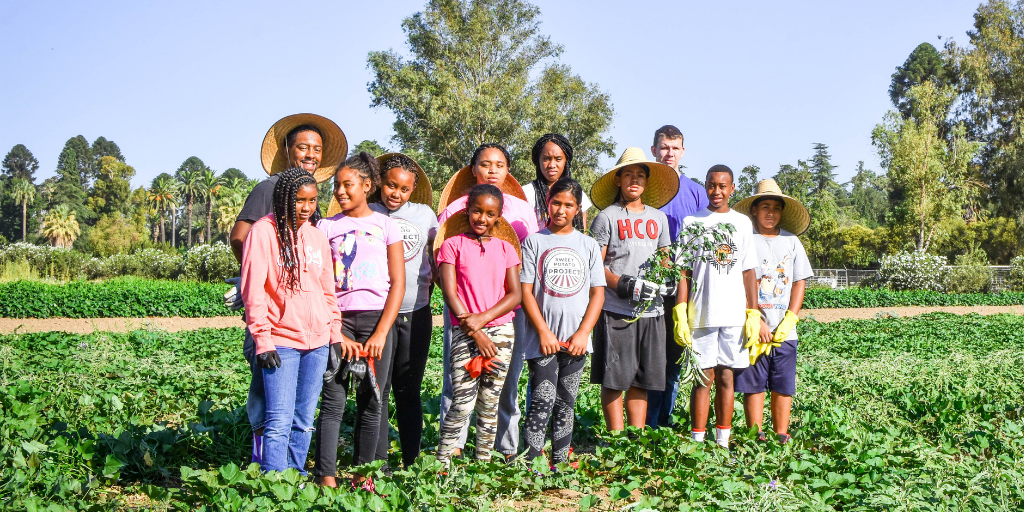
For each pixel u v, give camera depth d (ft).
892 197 238.89
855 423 19.75
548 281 15.62
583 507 12.95
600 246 17.29
